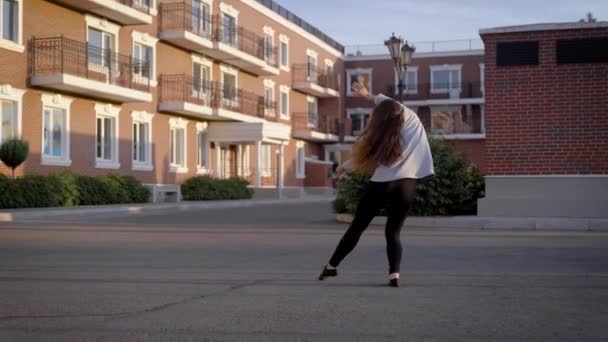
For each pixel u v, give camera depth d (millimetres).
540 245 10422
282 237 11859
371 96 6387
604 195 15008
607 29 15102
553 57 15406
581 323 4719
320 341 4199
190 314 4984
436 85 51938
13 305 5328
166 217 18406
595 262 8250
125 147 27391
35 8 22562
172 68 30844
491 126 15766
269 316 4910
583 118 15250
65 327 4570
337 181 16688
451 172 16000
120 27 26969
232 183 31094
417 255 9039
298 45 45125
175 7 30375
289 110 43875
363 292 5934
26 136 22203
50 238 11539
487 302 5469
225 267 7730
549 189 15273
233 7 35969
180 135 31906
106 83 24297
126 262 8227
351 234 6426
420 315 4957
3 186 19234
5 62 21375
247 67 36844
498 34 15734
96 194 22938
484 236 12133
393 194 6133
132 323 4688
